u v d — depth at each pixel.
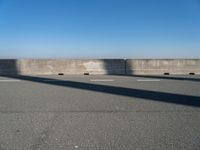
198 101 8.27
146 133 5.30
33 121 6.15
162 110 7.14
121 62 17.58
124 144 4.75
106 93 9.69
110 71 17.50
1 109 7.33
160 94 9.45
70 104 7.90
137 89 10.54
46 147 4.65
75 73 17.53
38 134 5.28
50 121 6.14
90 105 7.75
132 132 5.36
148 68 17.62
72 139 5.00
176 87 11.06
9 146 4.71
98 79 13.97
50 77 15.15
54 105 7.79
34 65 17.67
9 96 9.21
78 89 10.63
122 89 10.55
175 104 7.87
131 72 17.53
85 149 4.55
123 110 7.14
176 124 5.88
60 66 17.61
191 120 6.20
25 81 13.27
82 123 5.98
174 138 5.02
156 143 4.79
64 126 5.77
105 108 7.38
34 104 7.94
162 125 5.81
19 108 7.44
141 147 4.61
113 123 5.96
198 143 4.79
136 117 6.45
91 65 17.56
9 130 5.53
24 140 4.97
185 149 4.53
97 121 6.12
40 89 10.70
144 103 8.00
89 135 5.20
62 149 4.56
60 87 11.20
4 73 17.61
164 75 16.52
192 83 12.35
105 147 4.62
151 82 12.70
